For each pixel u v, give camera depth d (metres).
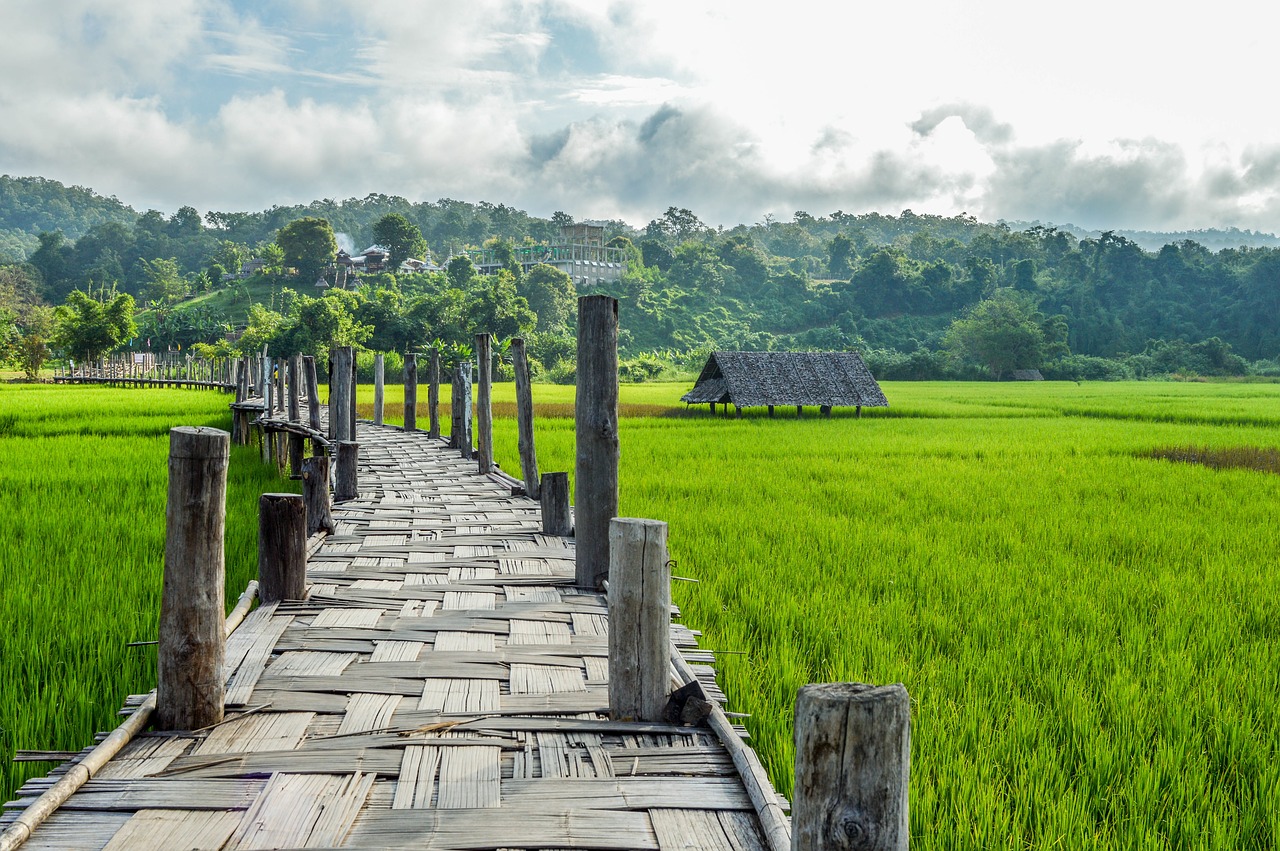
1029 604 7.58
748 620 7.03
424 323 71.81
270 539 6.32
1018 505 12.92
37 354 58.56
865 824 2.29
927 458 19.05
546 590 6.80
